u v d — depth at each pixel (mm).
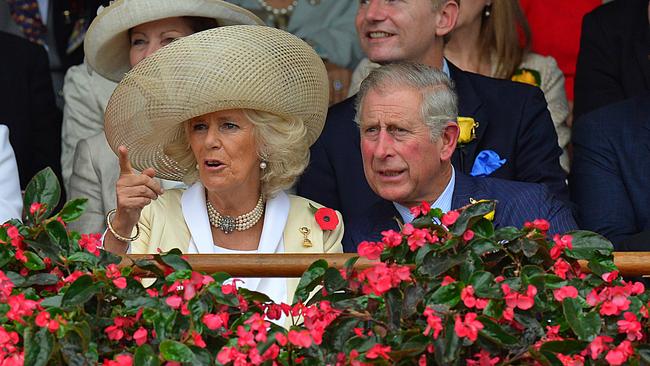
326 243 15617
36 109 23375
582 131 19812
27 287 11555
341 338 11383
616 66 22906
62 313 11023
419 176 15719
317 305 11547
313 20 23547
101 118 21922
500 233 11641
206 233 15297
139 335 11219
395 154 15578
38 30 24516
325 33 23453
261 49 14875
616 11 23203
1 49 23328
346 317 11422
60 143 23594
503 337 10961
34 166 23250
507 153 19031
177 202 15609
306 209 15734
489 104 19359
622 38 22953
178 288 11562
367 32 19250
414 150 15586
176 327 11281
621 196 19297
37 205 11820
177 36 18562
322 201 18516
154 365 10953
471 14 21625
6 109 23047
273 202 15531
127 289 11555
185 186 18469
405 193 15750
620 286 11586
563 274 11547
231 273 12500
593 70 23031
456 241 11391
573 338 11578
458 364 11172
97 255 11938
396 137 15594
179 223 15422
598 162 19516
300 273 12492
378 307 11516
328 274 11688
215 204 15445
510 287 11266
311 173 18609
